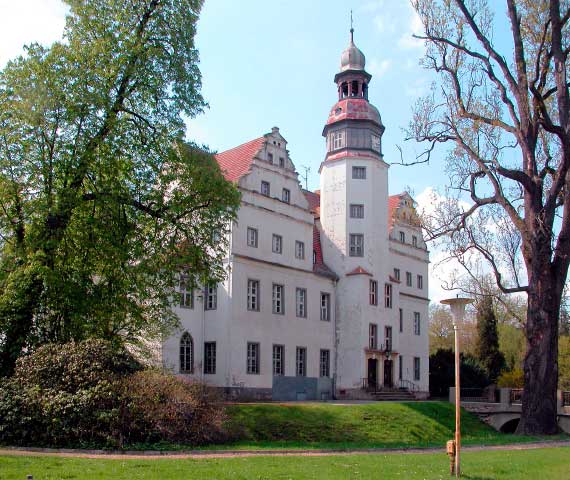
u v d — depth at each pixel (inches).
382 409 1209.4
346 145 1878.7
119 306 963.3
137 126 1017.5
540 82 1127.6
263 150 1625.2
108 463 569.9
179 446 738.2
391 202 2242.9
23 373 786.8
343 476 525.7
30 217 917.2
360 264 1812.3
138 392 762.8
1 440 733.9
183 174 1031.6
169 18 1035.9
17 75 919.0
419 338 2162.9
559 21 1033.5
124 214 986.1
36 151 932.0
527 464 630.5
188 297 1489.9
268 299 1582.2
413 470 571.8
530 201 1085.1
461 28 1126.4
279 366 1595.7
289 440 941.2
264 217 1594.5
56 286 899.4
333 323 1788.9
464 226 1160.8
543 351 1047.0
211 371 1486.2
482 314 2349.9
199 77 1067.9
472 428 1293.1
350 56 1932.8
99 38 973.2
